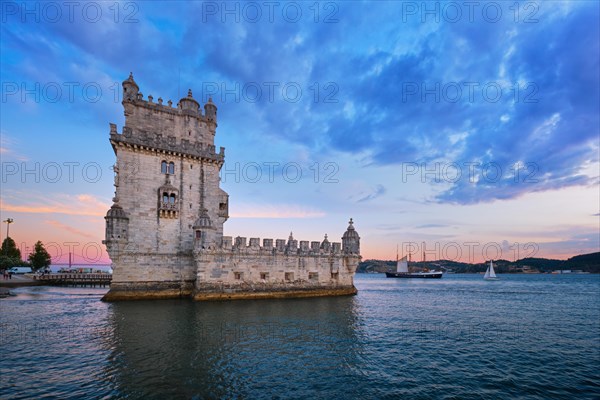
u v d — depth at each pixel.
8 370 15.54
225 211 44.81
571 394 15.06
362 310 37.16
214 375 15.38
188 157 42.34
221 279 38.94
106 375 15.02
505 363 19.38
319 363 17.81
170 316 28.73
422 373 17.11
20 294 48.88
